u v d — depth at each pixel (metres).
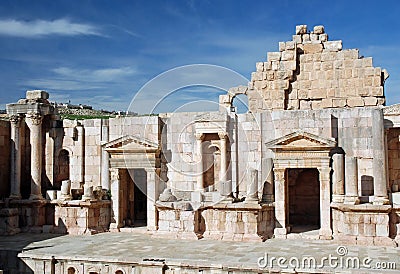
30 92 37.94
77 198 35.91
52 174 38.41
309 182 38.41
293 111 33.47
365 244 28.59
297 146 32.09
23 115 37.28
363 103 37.12
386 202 29.25
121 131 36.78
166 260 23.95
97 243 29.62
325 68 38.19
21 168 37.94
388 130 32.50
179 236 31.22
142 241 30.25
